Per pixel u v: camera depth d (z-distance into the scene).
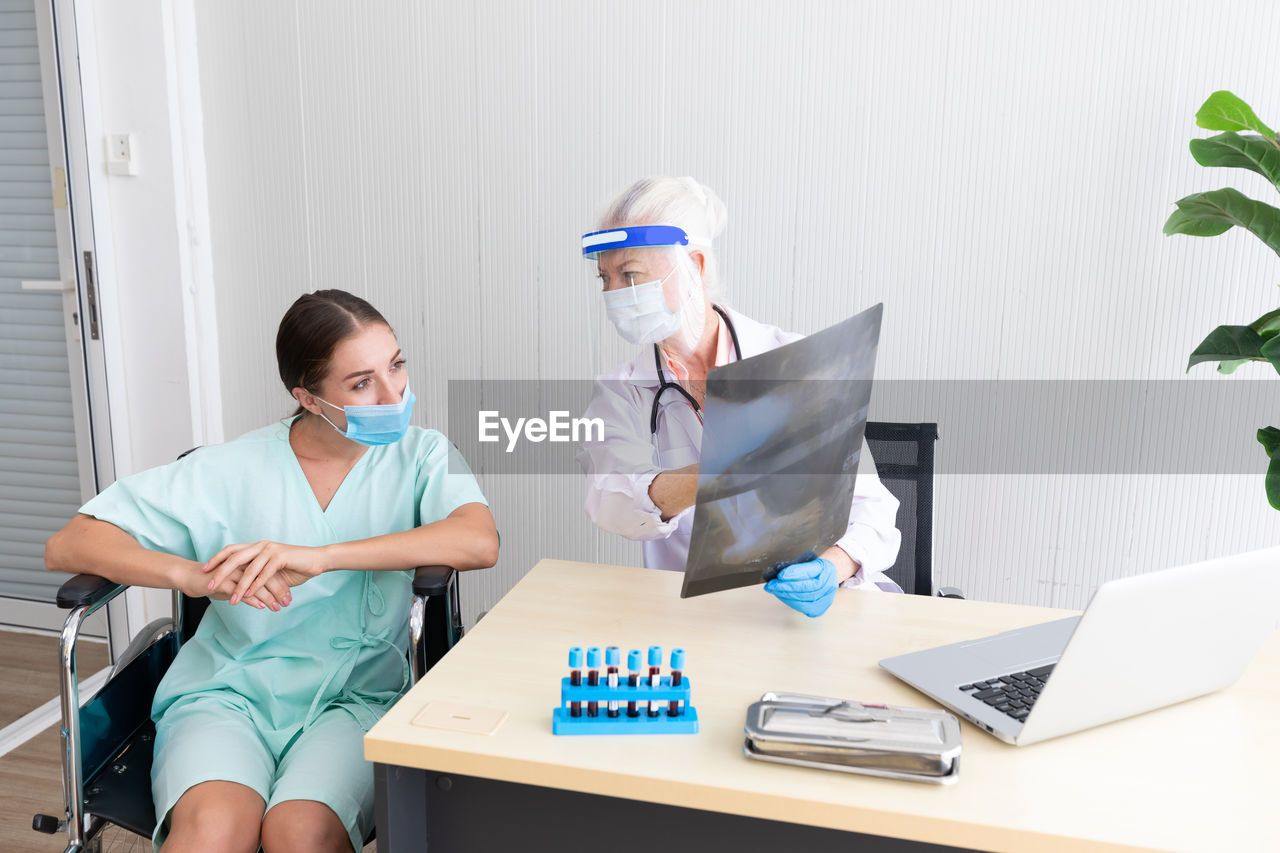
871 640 1.14
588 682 0.94
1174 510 2.11
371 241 2.35
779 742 0.86
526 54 2.17
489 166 2.24
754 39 2.06
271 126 2.34
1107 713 0.92
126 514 1.38
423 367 2.39
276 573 1.26
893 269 2.12
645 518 1.39
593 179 2.20
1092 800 0.82
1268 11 1.86
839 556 1.30
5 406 2.30
